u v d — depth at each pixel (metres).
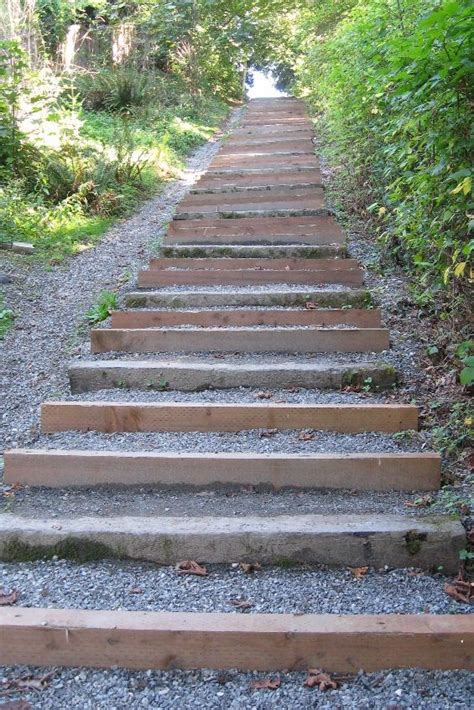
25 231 6.89
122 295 5.47
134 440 3.55
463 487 3.12
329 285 5.45
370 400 3.83
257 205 7.54
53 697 2.12
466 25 2.95
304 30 13.15
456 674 2.17
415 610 2.42
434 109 3.50
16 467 3.28
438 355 4.19
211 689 2.15
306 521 2.79
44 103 8.74
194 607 2.46
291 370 4.03
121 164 9.07
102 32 14.98
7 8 10.09
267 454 3.24
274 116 14.07
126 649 2.24
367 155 6.70
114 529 2.75
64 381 4.27
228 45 18.03
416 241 4.27
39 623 2.27
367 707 2.05
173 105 15.38
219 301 5.12
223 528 2.74
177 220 7.29
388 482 3.16
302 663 2.22
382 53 5.77
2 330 4.94
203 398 3.92
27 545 2.76
